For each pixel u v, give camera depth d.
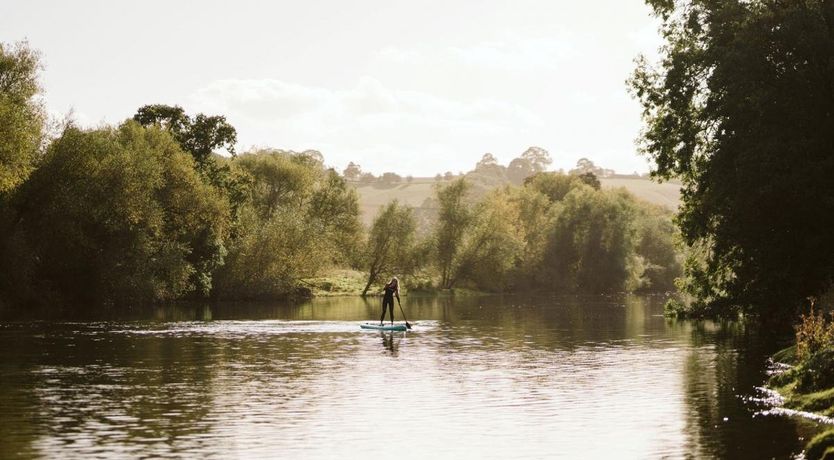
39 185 66.00
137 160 71.75
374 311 68.75
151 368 28.53
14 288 65.50
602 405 21.17
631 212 138.12
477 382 25.19
